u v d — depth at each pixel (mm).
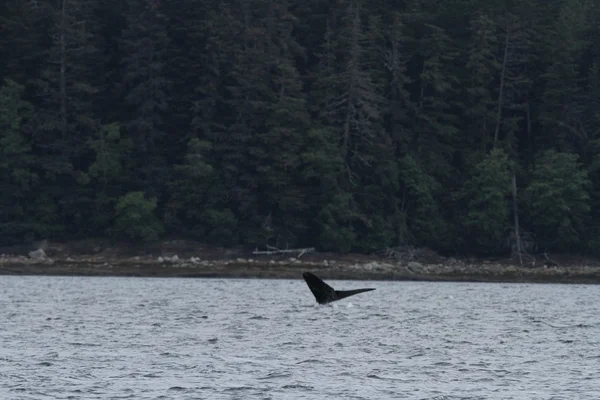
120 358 130375
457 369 125375
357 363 128875
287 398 104062
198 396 104375
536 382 116250
